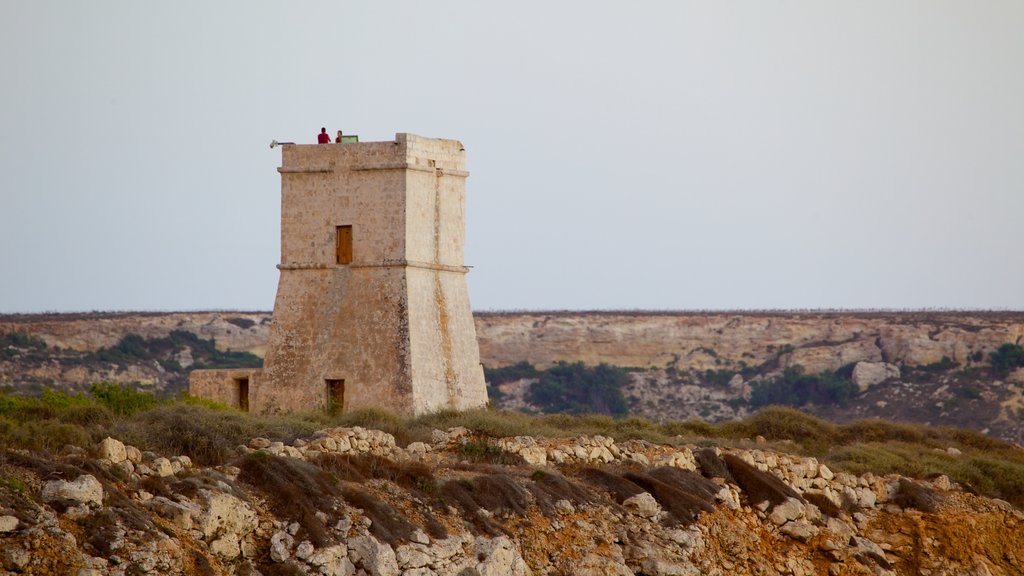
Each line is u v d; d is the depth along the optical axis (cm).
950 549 16162
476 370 19862
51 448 10819
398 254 18662
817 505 16000
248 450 12525
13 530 9038
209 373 19250
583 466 14775
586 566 12519
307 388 18738
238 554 10369
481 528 12219
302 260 19062
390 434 14538
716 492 14838
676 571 13088
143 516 9769
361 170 18862
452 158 19662
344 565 10725
